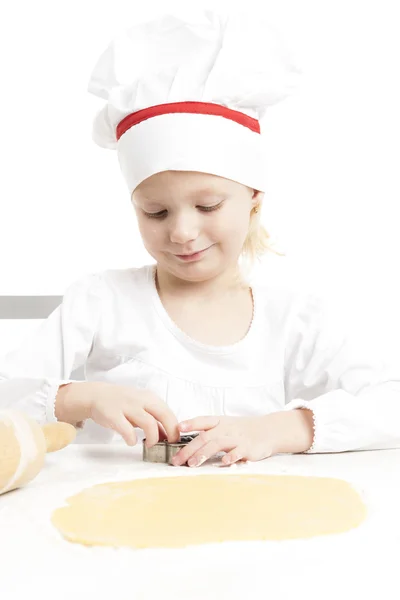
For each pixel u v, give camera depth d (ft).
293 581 1.46
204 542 1.66
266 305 4.33
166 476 2.42
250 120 3.78
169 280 4.19
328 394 3.42
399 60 6.76
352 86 6.78
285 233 6.74
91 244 7.04
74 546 1.66
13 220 7.04
